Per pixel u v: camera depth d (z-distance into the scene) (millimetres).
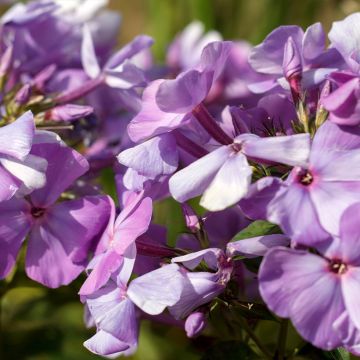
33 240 359
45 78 412
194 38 514
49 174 355
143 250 348
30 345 457
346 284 315
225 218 377
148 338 461
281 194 319
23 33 430
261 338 432
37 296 441
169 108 340
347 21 354
